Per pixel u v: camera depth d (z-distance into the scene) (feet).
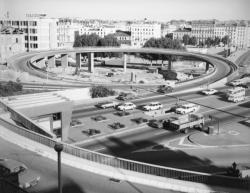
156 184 120.57
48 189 113.91
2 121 166.61
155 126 287.28
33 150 141.38
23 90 375.45
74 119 305.12
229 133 277.23
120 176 124.26
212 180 140.26
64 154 137.69
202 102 380.58
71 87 422.41
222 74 533.55
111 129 281.13
